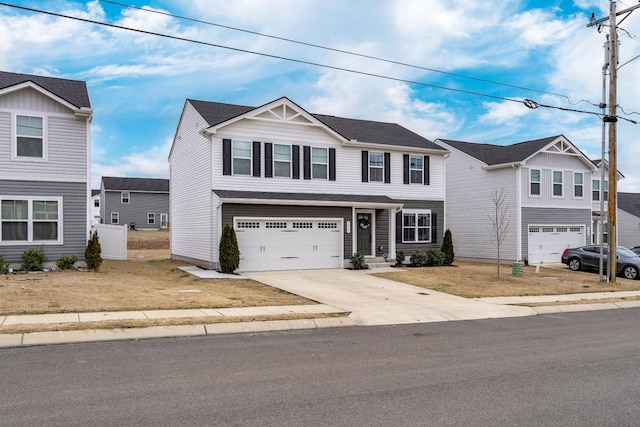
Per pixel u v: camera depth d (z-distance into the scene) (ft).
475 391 21.02
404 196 84.48
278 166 73.15
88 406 18.20
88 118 61.77
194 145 76.69
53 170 60.08
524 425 17.21
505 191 95.04
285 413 17.92
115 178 188.34
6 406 18.06
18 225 58.65
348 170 79.36
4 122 57.77
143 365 24.13
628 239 136.26
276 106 72.54
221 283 56.13
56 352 26.37
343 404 19.03
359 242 79.46
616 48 66.03
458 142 109.09
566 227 99.45
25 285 46.26
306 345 29.78
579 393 20.95
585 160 100.78
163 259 89.25
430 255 82.48
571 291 60.23
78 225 61.52
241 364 24.81
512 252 93.30
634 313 46.96
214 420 17.08
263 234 70.03
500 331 36.14
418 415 17.98
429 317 41.65
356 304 45.73
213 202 67.72
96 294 43.32
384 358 26.81
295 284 57.72
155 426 16.46
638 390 21.53
